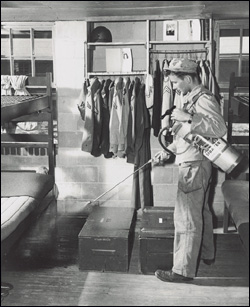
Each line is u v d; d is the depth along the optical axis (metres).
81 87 4.82
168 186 4.88
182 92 2.97
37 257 3.61
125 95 4.46
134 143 4.56
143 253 3.25
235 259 3.52
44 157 4.96
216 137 2.78
